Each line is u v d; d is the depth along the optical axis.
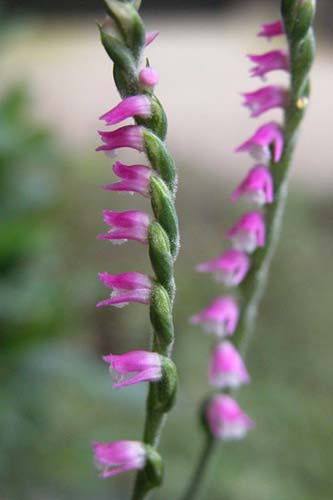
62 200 0.44
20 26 0.40
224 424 0.19
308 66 0.17
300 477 0.39
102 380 0.30
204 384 0.45
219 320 0.19
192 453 0.39
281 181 0.18
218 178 0.74
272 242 0.18
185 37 1.47
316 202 0.71
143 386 0.30
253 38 1.40
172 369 0.16
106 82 1.09
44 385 0.33
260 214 0.18
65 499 0.34
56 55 1.21
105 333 0.50
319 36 1.32
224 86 1.15
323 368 0.47
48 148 0.37
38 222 0.34
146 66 0.16
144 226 0.16
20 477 0.33
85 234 0.58
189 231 0.63
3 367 0.31
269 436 0.41
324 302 0.53
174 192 0.16
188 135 0.92
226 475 0.37
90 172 0.61
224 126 0.97
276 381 0.46
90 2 1.37
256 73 0.18
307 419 0.43
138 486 0.16
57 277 0.38
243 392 0.44
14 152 0.34
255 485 0.37
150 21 1.61
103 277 0.16
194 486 0.20
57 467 0.35
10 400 0.31
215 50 1.37
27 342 0.30
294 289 0.54
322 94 1.13
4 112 0.35
